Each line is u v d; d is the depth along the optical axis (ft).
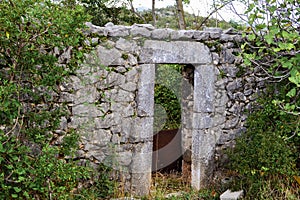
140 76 17.35
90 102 16.44
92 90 16.47
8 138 12.59
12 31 12.32
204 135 19.17
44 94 14.66
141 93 17.43
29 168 12.98
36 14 12.41
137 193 17.84
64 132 16.01
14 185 13.21
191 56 18.22
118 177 17.53
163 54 17.57
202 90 18.89
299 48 14.96
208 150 19.38
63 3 14.05
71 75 15.92
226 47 19.36
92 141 16.74
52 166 13.03
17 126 14.11
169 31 17.81
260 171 17.35
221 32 19.22
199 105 19.04
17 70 13.34
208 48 18.79
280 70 19.98
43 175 12.85
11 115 12.69
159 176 21.85
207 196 18.47
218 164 19.89
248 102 20.49
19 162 12.69
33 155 14.51
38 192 13.42
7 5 12.21
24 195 13.07
